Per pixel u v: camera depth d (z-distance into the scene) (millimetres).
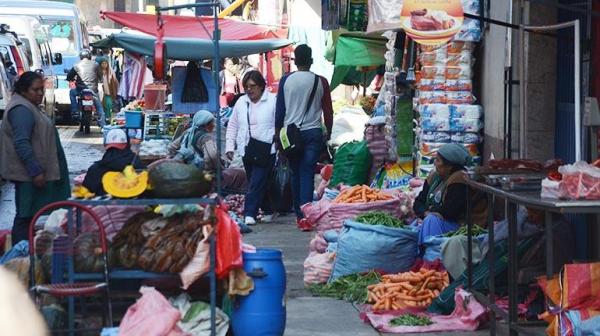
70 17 33031
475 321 7582
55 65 30766
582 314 6082
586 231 8188
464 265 8094
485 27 11180
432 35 7602
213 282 6449
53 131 9383
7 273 6828
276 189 13297
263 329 6586
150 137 16594
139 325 6117
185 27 14375
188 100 14094
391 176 12602
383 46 15273
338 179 13555
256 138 12523
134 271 6543
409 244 8945
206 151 12250
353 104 21219
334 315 8141
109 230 7305
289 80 11992
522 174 7133
